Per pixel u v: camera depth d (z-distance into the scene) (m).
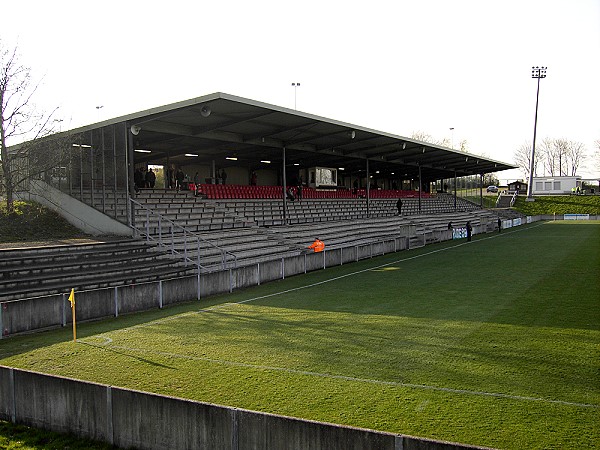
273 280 21.69
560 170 137.50
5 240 20.31
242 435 6.30
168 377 9.52
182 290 17.31
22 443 7.46
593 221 62.84
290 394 8.50
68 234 22.70
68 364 10.49
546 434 6.82
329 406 7.94
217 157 40.56
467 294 17.22
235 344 11.80
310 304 16.38
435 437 6.78
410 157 49.19
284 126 28.61
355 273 23.28
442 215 53.53
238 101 21.22
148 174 32.75
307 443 5.94
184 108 21.16
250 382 9.15
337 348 11.23
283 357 10.67
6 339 12.78
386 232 38.12
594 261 24.83
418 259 28.00
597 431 6.88
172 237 21.61
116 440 7.27
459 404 7.90
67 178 23.95
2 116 23.23
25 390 8.07
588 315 13.58
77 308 14.38
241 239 26.80
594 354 10.23
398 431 6.98
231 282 19.39
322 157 42.84
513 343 11.14
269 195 42.16
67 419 7.70
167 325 13.94
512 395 8.22
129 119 21.98
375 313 14.70
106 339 12.48
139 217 24.88
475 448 5.13
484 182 103.69
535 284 18.73
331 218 40.78
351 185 63.81
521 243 35.69
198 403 6.57
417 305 15.65
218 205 31.86
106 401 7.32
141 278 18.61
